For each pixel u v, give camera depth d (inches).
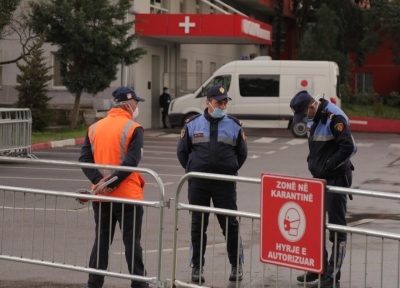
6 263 474.6
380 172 1027.9
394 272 447.8
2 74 1706.4
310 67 1632.6
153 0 1841.8
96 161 393.7
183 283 369.7
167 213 657.6
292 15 2736.2
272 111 1644.9
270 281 427.5
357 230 312.7
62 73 1465.3
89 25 1440.7
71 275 444.8
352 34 2637.8
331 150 426.0
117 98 398.9
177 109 1690.5
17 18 1620.3
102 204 389.4
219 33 1689.2
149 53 1785.2
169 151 1285.7
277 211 331.0
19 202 697.6
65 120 1616.6
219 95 422.6
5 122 999.6
